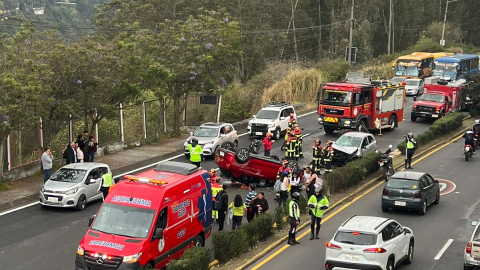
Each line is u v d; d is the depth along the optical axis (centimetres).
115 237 1512
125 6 6731
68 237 1984
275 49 7625
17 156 2775
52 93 2731
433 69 5941
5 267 1702
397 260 1664
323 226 2202
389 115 4038
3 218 2183
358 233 1580
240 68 7281
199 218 1759
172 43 3816
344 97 3747
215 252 1766
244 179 2702
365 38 8631
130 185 1614
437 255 1864
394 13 9838
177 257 1642
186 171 1755
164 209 1577
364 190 2767
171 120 4047
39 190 2542
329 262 1578
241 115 4709
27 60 2492
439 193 2550
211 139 3275
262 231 1995
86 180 2352
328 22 8819
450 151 3575
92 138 2958
